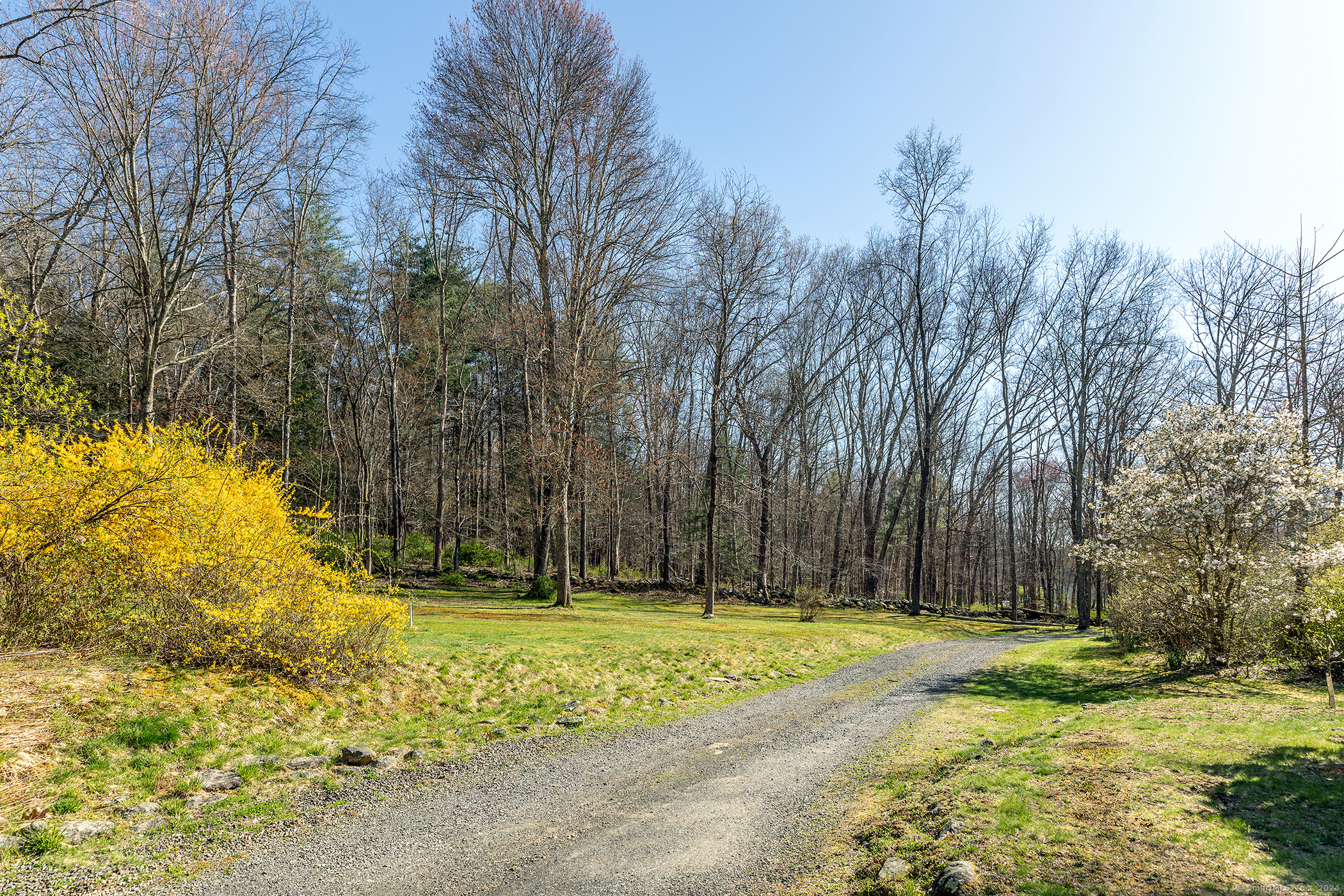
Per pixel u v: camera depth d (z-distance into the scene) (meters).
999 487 57.38
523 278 29.59
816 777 7.78
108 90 16.28
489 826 6.31
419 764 7.93
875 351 45.22
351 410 38.34
